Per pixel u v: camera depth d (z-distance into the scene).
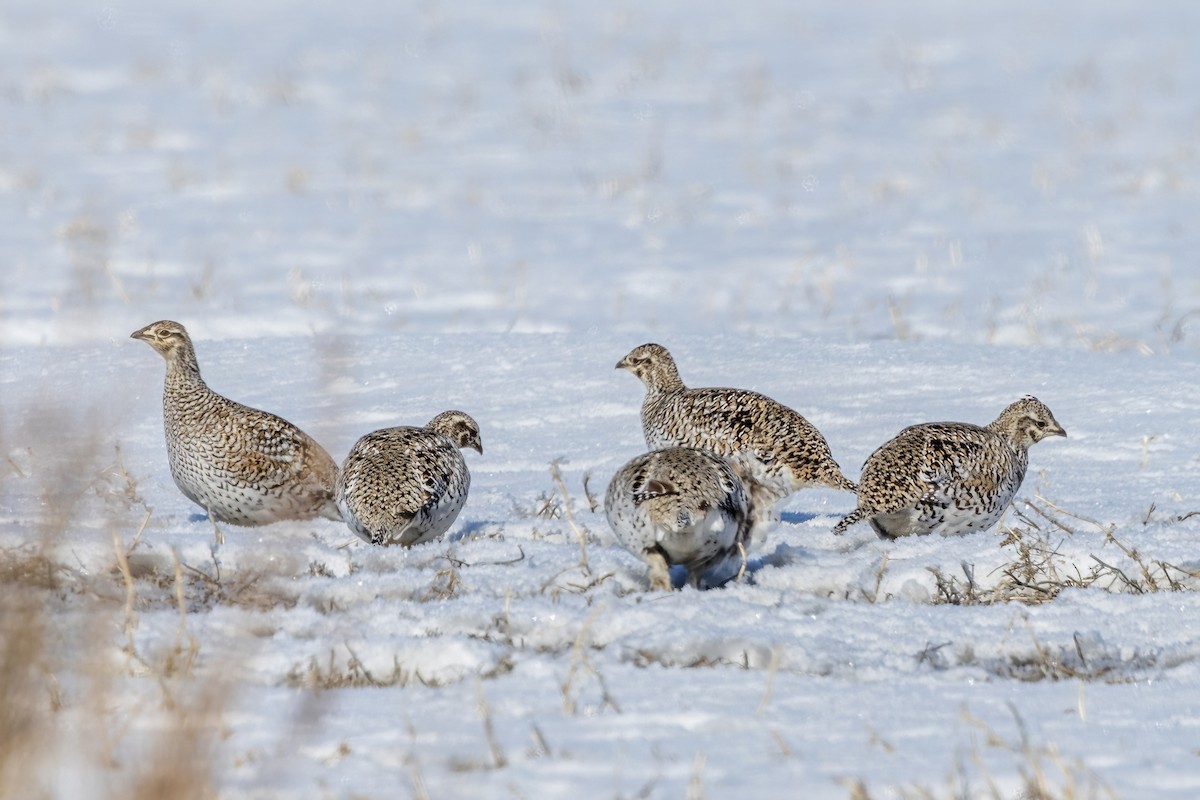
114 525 14.70
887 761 10.23
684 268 42.22
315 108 71.44
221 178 55.06
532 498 19.80
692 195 54.25
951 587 15.24
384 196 53.44
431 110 71.69
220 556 15.71
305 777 10.05
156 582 15.05
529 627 13.52
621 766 10.15
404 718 11.16
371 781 9.95
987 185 55.78
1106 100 75.38
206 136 64.06
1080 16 107.50
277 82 75.12
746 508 15.49
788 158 61.66
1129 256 43.06
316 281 39.38
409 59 86.00
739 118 71.31
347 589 14.62
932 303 36.62
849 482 18.17
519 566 15.69
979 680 12.41
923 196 53.97
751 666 12.69
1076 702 11.63
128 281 38.00
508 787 9.77
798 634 13.23
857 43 93.81
